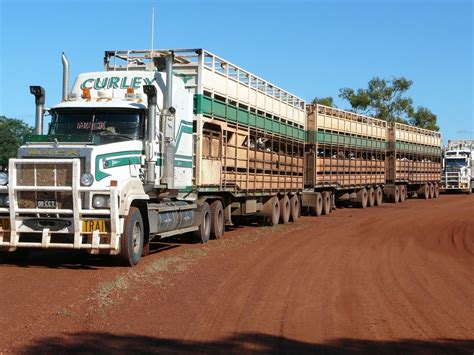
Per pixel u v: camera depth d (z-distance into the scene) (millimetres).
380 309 8945
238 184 19047
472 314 8797
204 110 16281
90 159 11703
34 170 11617
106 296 9234
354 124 34219
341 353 6816
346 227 21766
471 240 18219
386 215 28266
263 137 21438
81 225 11602
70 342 6961
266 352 6797
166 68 14031
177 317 8234
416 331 7812
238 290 10078
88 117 13180
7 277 10773
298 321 8180
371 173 37156
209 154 16828
